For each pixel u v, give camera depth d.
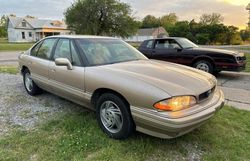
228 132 3.54
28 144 3.11
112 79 3.12
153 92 2.71
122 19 37.09
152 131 2.80
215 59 7.93
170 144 3.15
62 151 2.94
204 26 69.56
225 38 65.00
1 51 24.78
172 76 3.15
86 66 3.56
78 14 36.41
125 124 3.07
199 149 3.08
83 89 3.55
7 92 5.51
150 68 3.47
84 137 3.27
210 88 3.13
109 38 4.48
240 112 4.41
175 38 9.03
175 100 2.65
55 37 4.54
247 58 15.73
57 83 4.11
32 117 4.02
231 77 8.42
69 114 4.11
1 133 3.43
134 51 4.48
